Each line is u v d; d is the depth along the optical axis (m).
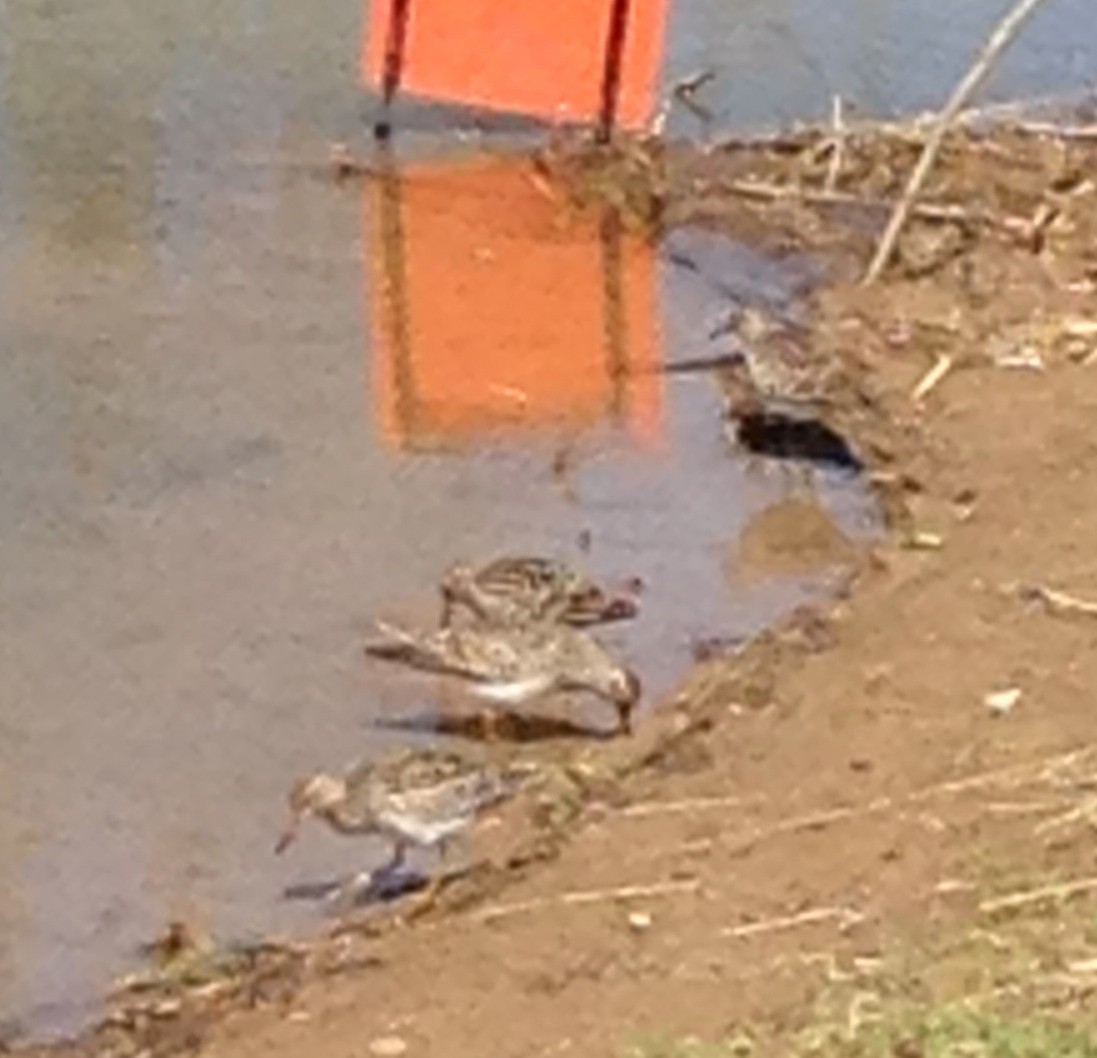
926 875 9.48
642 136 16.17
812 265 14.86
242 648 11.30
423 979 9.15
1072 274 14.52
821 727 10.50
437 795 9.96
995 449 12.73
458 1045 8.73
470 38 16.41
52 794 10.39
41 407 13.12
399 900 9.69
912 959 8.92
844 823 9.84
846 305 14.25
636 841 9.84
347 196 15.53
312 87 16.75
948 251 14.72
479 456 12.92
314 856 9.98
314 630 11.45
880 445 12.88
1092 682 10.72
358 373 13.65
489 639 10.95
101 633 11.38
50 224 14.95
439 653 11.00
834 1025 8.52
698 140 16.27
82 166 15.64
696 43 17.64
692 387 13.64
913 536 12.01
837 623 11.33
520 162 15.98
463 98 16.44
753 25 17.92
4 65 16.89
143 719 10.84
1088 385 13.30
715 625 11.48
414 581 11.86
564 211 15.46
